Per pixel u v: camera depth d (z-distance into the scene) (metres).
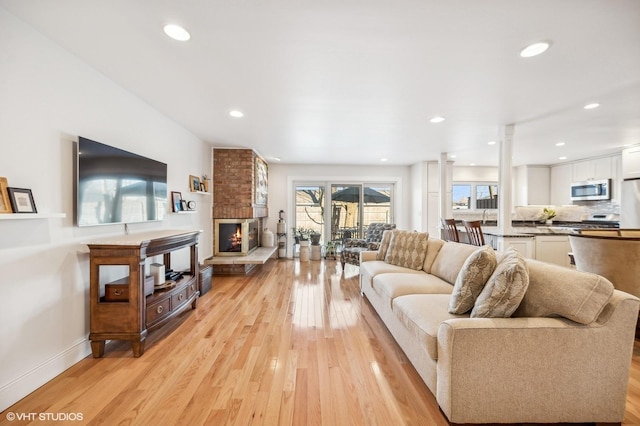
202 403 1.62
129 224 2.66
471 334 1.40
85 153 2.06
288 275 4.88
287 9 1.51
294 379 1.86
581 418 1.42
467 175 6.88
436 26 1.66
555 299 1.46
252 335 2.52
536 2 1.45
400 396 1.69
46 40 1.81
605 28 1.66
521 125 3.59
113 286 2.15
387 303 2.52
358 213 6.84
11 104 1.62
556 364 1.41
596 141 4.41
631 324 1.41
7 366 1.59
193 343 2.36
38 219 1.78
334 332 2.59
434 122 3.48
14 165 1.64
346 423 1.47
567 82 2.38
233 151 4.96
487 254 1.77
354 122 3.51
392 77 2.30
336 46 1.87
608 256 2.34
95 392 1.71
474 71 2.20
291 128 3.79
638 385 1.77
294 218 6.75
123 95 2.56
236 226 4.97
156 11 1.53
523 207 6.10
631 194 4.69
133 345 2.12
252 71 2.21
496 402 1.42
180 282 2.82
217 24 1.64
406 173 6.80
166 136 3.34
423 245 3.27
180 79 2.37
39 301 1.78
